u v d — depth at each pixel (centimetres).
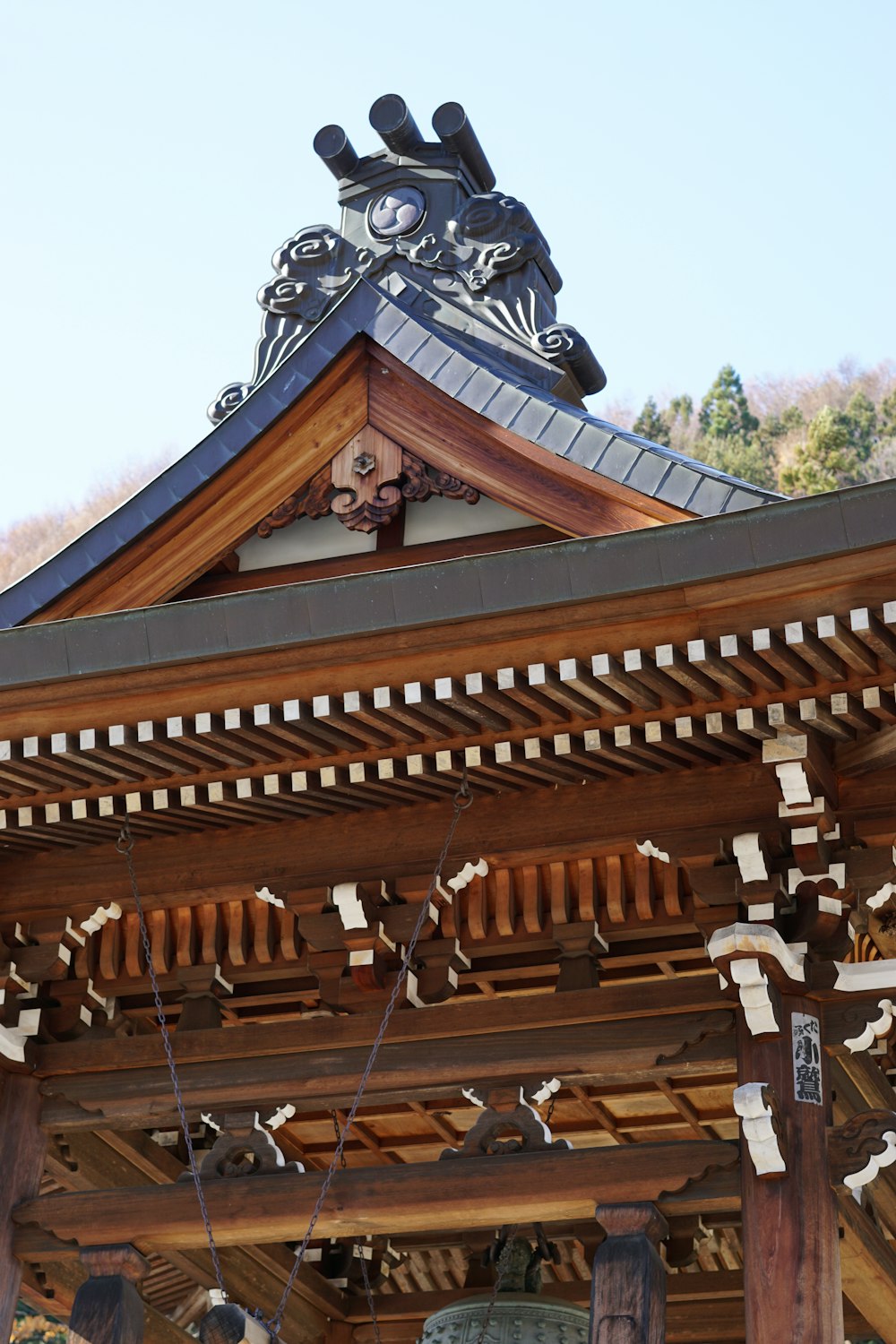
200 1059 795
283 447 852
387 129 965
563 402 828
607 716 705
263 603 685
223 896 811
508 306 912
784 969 698
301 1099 774
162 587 850
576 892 771
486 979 846
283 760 747
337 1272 1016
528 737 721
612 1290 679
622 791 761
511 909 780
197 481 844
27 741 733
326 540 857
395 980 780
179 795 775
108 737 725
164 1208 769
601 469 783
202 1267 885
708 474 759
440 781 758
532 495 809
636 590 643
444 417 837
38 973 820
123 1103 796
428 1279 1119
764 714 696
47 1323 2480
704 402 5147
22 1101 811
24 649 718
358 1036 773
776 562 628
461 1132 981
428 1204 731
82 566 843
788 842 730
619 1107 948
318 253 952
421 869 780
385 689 688
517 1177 723
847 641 642
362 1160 1021
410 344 843
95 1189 793
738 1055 714
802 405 5084
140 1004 864
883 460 4509
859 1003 715
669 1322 948
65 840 821
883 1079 855
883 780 730
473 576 659
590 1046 739
